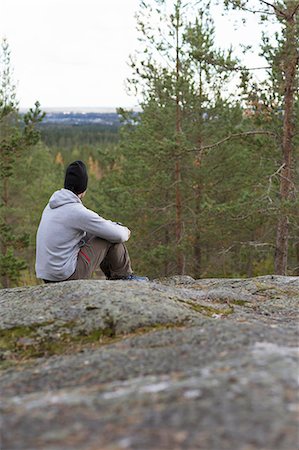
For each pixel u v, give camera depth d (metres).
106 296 3.98
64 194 4.75
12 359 3.40
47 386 2.67
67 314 3.82
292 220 12.09
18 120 15.13
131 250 16.84
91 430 1.85
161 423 1.84
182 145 12.84
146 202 16.38
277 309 4.56
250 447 1.64
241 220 12.58
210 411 1.88
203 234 16.06
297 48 10.09
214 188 16.28
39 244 4.73
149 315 3.69
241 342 2.87
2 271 12.02
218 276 17.38
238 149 15.16
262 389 2.02
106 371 2.73
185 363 2.64
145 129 15.62
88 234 4.82
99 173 57.62
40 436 1.85
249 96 10.87
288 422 1.76
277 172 11.20
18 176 24.34
